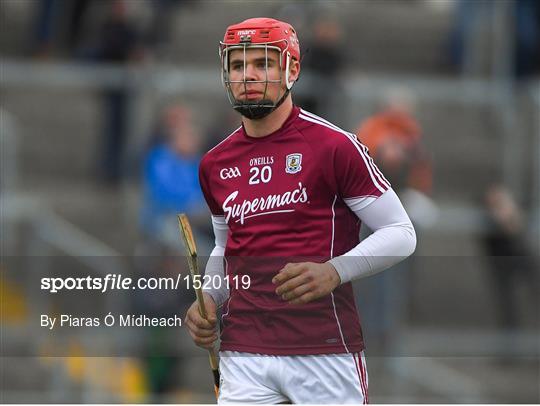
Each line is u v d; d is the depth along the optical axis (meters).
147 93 37.31
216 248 18.33
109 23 39.28
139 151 36.66
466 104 40.00
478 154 40.06
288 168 16.98
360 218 17.06
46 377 28.09
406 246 16.84
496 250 35.06
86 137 40.09
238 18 55.69
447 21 62.03
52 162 39.53
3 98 40.75
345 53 51.34
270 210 17.05
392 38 58.84
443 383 30.61
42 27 47.03
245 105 16.78
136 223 34.28
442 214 36.47
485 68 47.28
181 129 32.84
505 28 43.38
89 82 37.44
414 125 35.06
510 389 31.09
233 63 16.88
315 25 38.72
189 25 54.94
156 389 27.66
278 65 16.80
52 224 34.09
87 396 27.77
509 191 39.09
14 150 37.53
